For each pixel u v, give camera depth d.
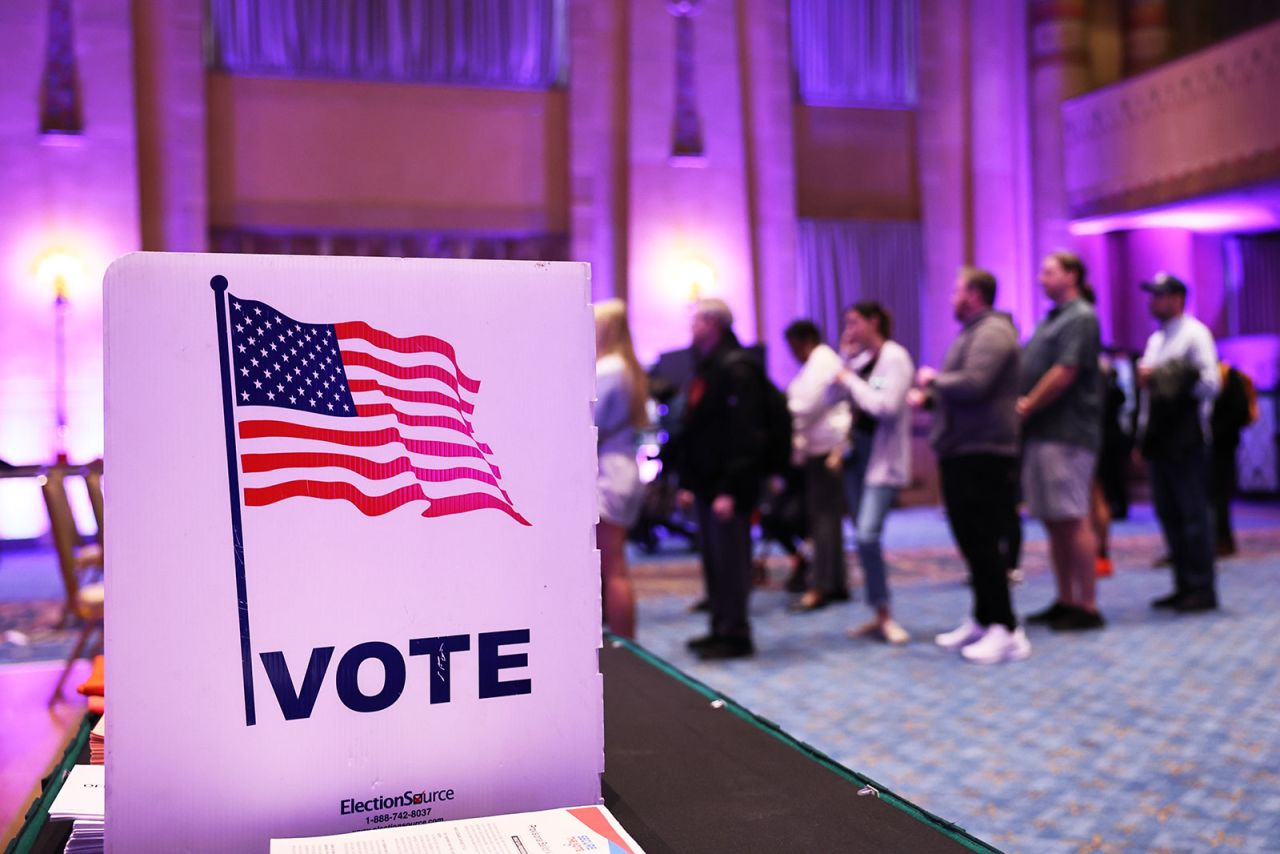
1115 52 11.84
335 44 9.98
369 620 0.77
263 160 9.83
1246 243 11.90
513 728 0.80
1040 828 2.32
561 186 10.50
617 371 3.62
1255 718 3.15
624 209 10.66
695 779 0.94
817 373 5.10
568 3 10.44
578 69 10.45
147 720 0.72
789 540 5.65
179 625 0.73
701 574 6.61
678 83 10.78
